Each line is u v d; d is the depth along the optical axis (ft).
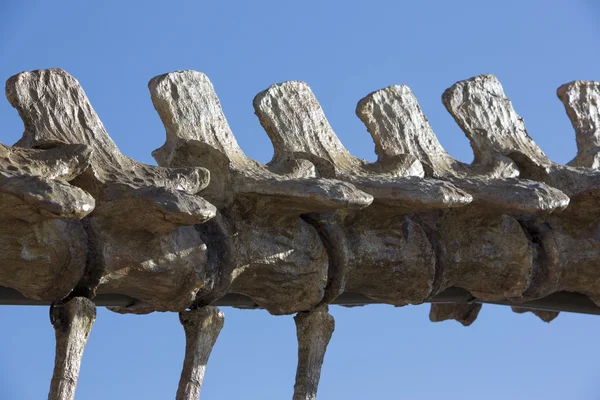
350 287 56.49
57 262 48.34
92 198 45.78
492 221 58.29
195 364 52.16
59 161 47.88
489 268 58.44
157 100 53.57
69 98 50.90
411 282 56.85
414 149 58.34
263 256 53.36
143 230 49.57
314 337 55.26
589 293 61.57
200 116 53.93
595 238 60.34
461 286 59.31
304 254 54.24
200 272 51.03
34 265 48.03
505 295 59.11
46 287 48.80
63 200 45.03
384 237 56.13
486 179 57.88
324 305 55.52
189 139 53.26
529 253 58.54
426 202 53.42
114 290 50.65
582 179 59.98
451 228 57.93
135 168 50.44
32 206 45.75
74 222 48.88
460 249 57.98
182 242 50.70
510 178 58.23
